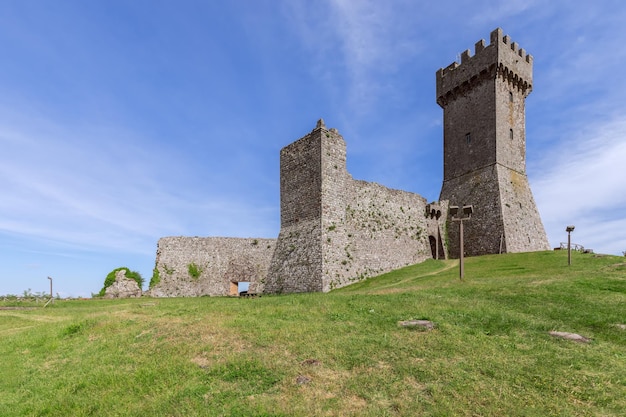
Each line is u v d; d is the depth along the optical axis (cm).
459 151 5159
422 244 4503
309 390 896
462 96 5203
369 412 786
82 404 940
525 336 1212
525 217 4738
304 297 2144
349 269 3388
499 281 2231
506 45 4881
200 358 1152
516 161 4950
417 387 890
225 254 4891
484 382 898
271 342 1224
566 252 3625
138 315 1972
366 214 3862
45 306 3356
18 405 1002
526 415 761
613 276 2153
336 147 3622
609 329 1256
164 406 864
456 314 1449
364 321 1416
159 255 4731
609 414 764
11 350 1595
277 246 3712
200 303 2383
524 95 5181
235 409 822
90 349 1409
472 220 4725
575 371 948
